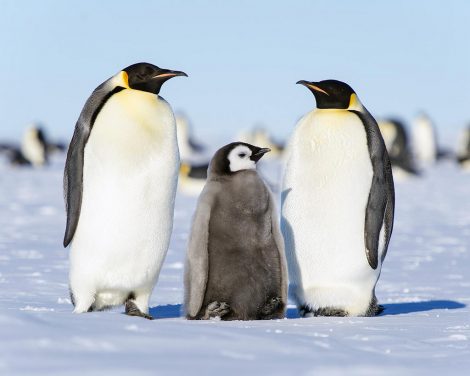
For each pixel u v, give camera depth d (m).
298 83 19.05
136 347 10.77
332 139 18.34
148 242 16.86
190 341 11.40
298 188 18.44
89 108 16.98
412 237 40.28
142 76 17.25
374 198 18.38
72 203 16.78
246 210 16.67
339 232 18.25
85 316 13.28
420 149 121.31
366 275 18.62
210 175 17.11
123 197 16.52
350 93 18.91
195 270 16.47
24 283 23.67
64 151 137.38
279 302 16.95
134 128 16.64
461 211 53.78
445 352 12.62
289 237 18.59
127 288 17.20
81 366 9.38
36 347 10.21
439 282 26.23
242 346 11.48
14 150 102.25
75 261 17.00
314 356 11.27
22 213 49.75
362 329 15.09
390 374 10.29
